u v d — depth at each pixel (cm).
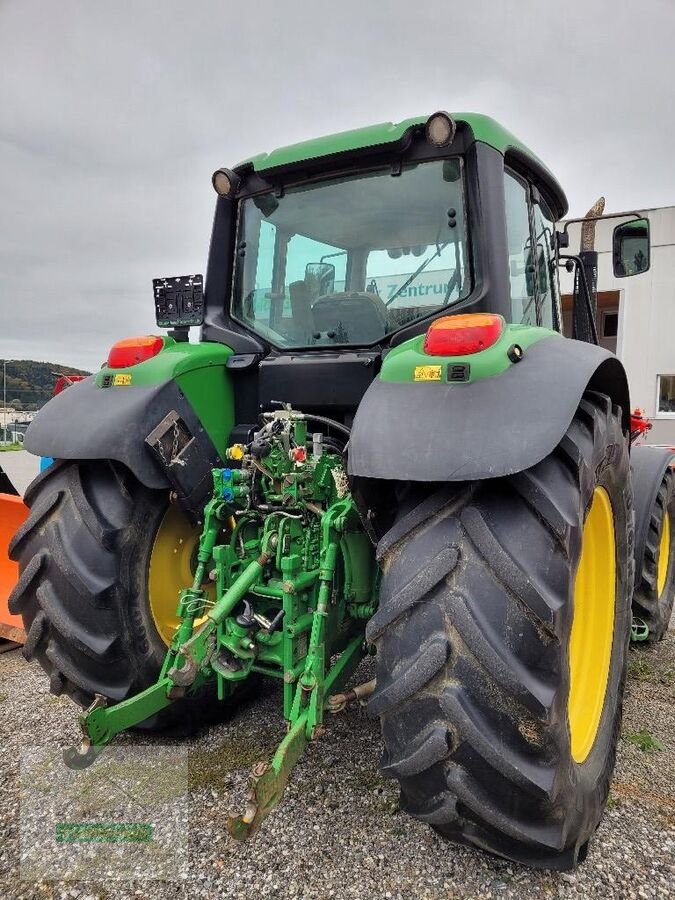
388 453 169
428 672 156
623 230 349
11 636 338
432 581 161
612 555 234
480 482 172
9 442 2898
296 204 278
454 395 175
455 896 177
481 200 238
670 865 191
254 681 292
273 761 167
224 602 205
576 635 228
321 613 200
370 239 263
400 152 254
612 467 216
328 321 271
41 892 182
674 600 431
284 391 258
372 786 224
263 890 179
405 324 256
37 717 280
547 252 325
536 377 175
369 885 181
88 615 225
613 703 228
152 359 247
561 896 178
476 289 240
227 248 293
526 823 161
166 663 216
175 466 235
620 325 1291
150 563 244
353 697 205
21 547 238
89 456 224
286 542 212
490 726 154
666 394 1290
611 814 216
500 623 155
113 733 192
